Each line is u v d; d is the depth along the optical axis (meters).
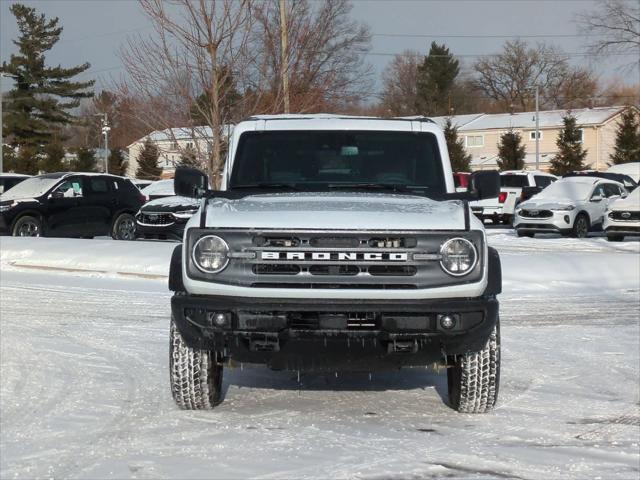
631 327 11.34
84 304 13.34
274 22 21.38
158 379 8.20
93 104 75.44
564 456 5.82
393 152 7.54
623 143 65.94
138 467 5.55
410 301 6.17
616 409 7.17
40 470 5.49
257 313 6.13
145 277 16.78
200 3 18.69
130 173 65.06
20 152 68.12
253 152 7.57
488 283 6.39
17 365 8.80
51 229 23.78
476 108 100.94
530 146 79.69
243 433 6.36
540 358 9.32
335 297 6.14
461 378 6.74
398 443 6.11
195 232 6.27
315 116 7.96
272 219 6.26
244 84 19.92
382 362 6.44
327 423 6.66
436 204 6.77
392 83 101.50
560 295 14.47
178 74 19.12
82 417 6.82
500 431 6.46
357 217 6.28
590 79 95.38
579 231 28.23
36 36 73.50
